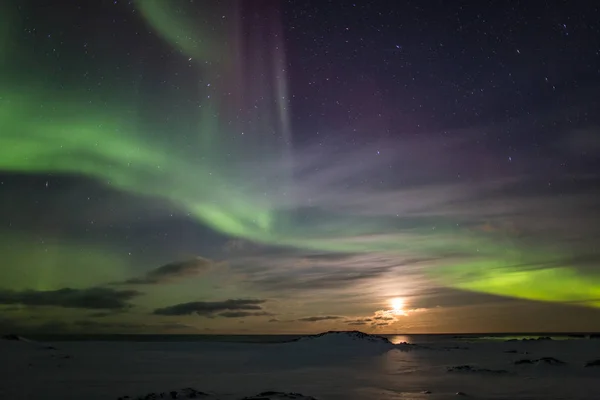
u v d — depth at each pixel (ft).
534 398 71.10
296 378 95.71
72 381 88.22
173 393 73.77
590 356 140.05
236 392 77.36
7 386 80.84
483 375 98.53
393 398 71.61
